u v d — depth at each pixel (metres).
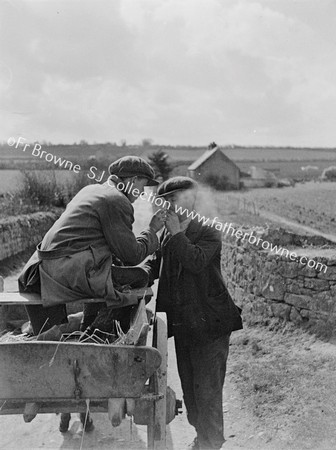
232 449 4.57
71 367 2.97
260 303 8.12
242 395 5.72
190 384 4.29
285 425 4.88
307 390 5.44
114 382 2.99
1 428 4.89
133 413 3.06
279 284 7.73
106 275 3.47
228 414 5.31
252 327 8.06
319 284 7.15
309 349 6.71
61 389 2.98
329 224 30.17
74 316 4.29
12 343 2.96
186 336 4.18
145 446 4.43
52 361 2.96
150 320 3.82
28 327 4.02
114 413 2.89
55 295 3.41
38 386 2.97
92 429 4.77
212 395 4.11
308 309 7.27
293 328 7.42
